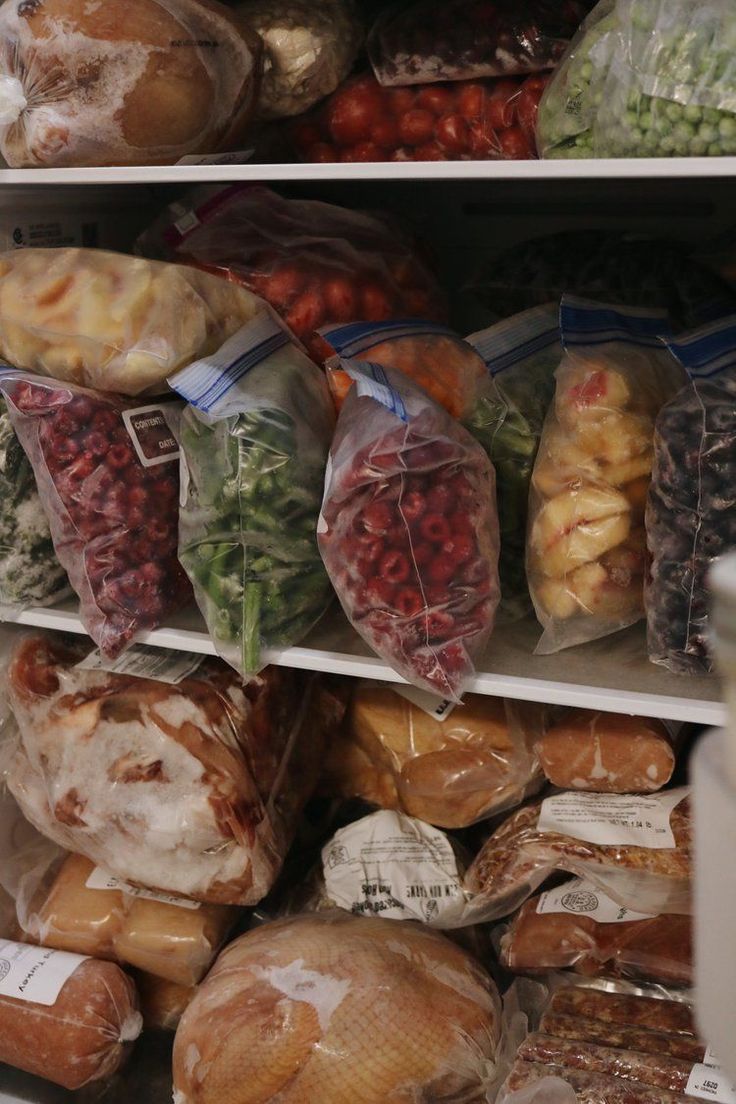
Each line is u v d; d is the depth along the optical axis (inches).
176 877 54.1
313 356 58.2
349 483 46.1
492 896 53.8
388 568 46.4
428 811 57.8
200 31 50.0
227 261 59.0
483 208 67.5
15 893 60.5
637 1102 44.1
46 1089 55.8
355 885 56.9
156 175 46.9
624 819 51.0
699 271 58.8
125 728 54.8
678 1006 49.4
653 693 45.6
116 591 51.5
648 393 49.6
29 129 49.1
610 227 65.6
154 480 51.8
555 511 48.8
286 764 57.8
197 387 48.0
